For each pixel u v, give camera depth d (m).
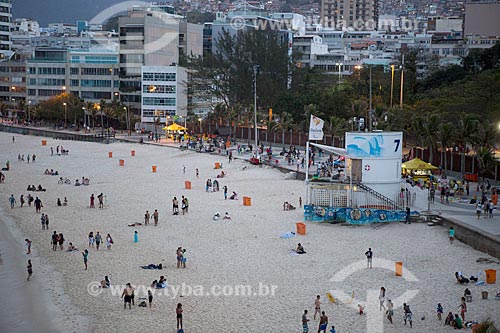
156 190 94.38
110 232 68.44
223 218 74.25
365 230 68.25
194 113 192.00
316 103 151.25
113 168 118.56
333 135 126.44
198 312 45.53
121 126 192.38
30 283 52.59
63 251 61.41
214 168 115.75
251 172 109.50
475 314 44.31
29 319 45.38
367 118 126.69
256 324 43.31
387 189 75.25
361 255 59.00
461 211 71.06
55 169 117.56
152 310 46.00
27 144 163.12
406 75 165.25
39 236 67.25
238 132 155.25
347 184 75.25
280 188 94.38
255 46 191.25
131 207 81.75
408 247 61.44
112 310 46.25
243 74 184.38
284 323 43.47
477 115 107.50
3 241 65.50
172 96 185.62
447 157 95.19
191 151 138.12
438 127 97.69
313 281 51.91
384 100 150.00
